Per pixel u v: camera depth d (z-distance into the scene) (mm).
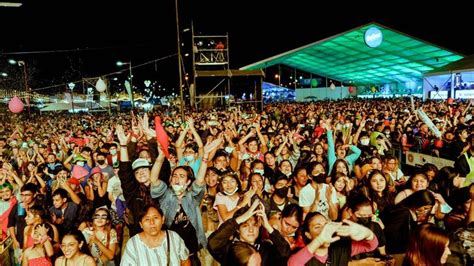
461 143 8156
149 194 4520
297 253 3018
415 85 45156
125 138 4637
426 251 2881
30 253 4559
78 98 37062
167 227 4254
